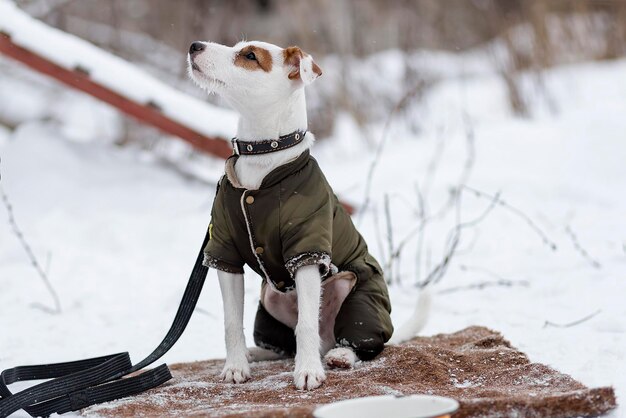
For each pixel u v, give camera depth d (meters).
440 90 13.42
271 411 3.20
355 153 10.91
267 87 3.97
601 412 3.27
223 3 12.66
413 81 11.78
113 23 12.13
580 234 7.00
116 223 7.71
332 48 12.55
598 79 12.38
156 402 3.63
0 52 8.01
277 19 14.18
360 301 4.21
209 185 9.19
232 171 4.01
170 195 8.77
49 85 12.45
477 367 3.95
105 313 5.67
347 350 4.11
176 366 4.44
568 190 8.20
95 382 3.76
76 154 9.26
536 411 3.23
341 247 4.23
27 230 7.58
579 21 13.65
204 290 6.18
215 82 4.02
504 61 12.25
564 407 3.24
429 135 11.12
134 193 8.75
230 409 3.40
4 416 3.47
